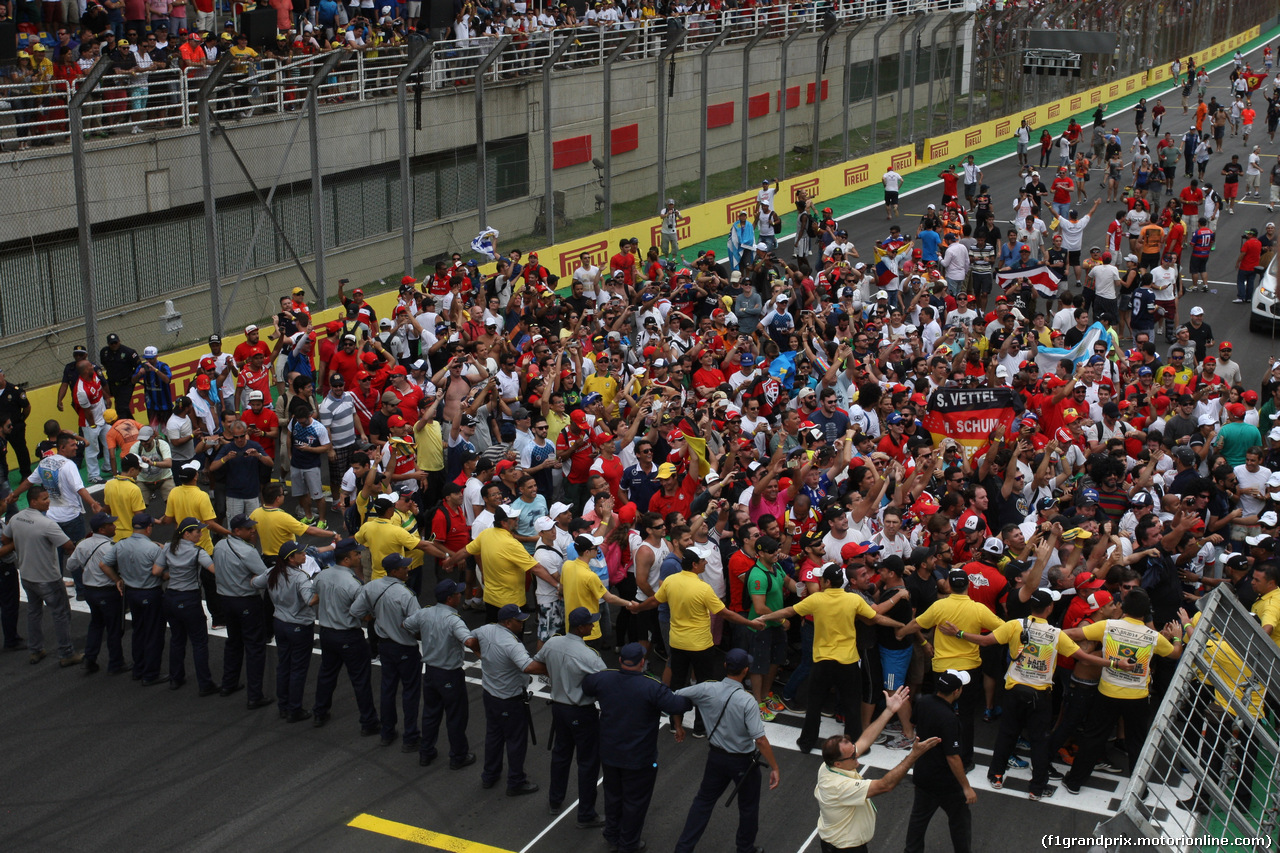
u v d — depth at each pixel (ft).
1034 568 31.65
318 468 47.96
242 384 52.54
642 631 37.93
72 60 75.00
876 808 30.55
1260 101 178.19
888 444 45.68
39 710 35.83
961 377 50.37
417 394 48.73
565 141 91.66
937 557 33.73
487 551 35.19
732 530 38.17
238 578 35.12
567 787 30.96
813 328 60.39
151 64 76.95
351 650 33.71
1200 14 220.23
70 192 59.36
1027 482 42.52
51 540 37.70
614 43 98.17
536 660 29.99
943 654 31.45
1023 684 30.22
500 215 87.04
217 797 31.14
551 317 66.85
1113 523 41.01
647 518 35.47
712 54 104.17
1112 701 29.76
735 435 42.83
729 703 27.25
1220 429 47.80
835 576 31.50
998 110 152.56
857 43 124.47
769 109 112.78
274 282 71.41
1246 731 27.81
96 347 57.21
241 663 37.04
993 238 88.79
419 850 28.94
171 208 65.00
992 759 32.37
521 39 89.30
